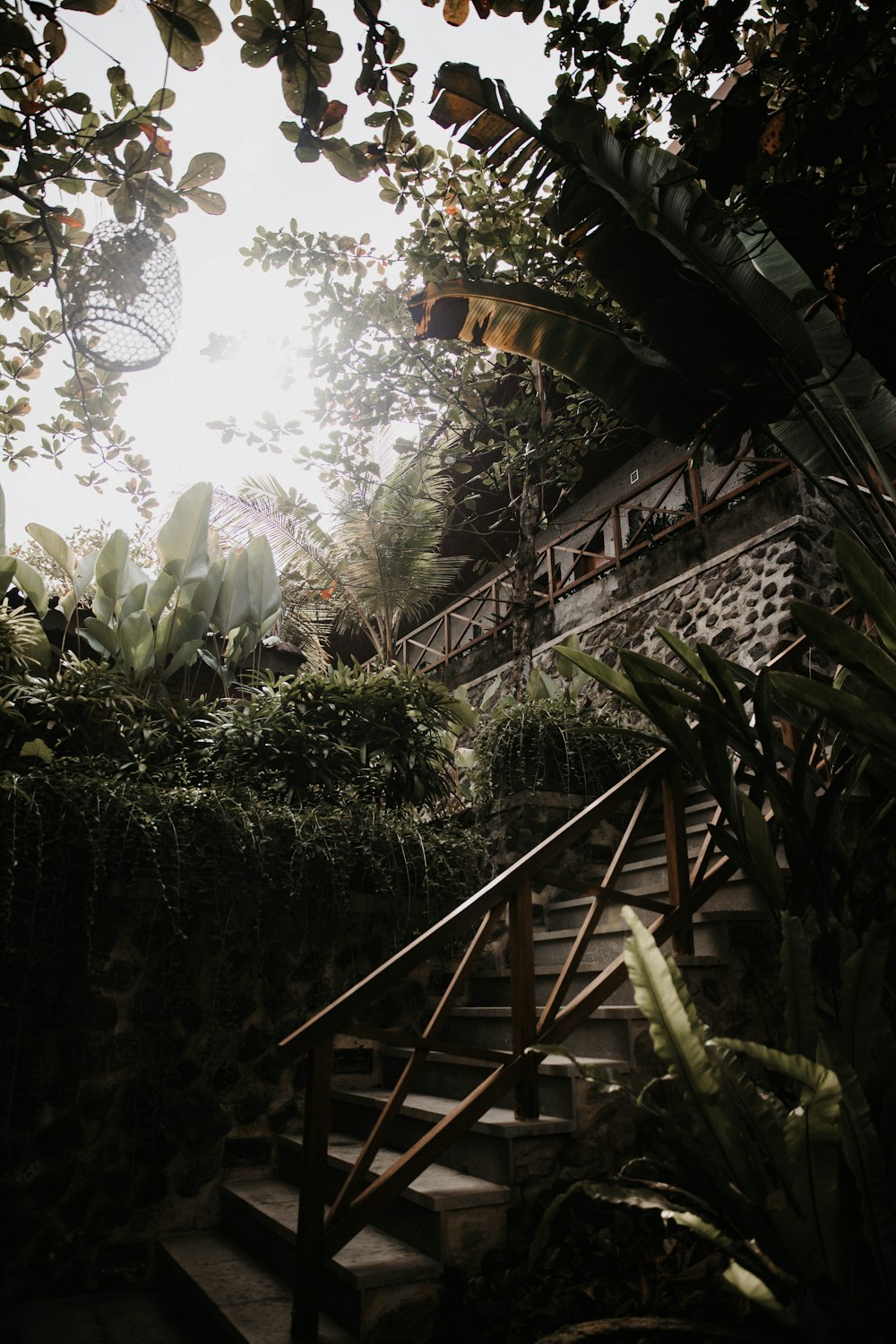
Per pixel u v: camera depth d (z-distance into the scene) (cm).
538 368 642
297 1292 226
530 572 660
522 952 285
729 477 720
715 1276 207
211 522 924
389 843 411
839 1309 159
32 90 186
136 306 190
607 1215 257
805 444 380
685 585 721
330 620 1020
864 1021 195
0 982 312
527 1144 262
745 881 345
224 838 367
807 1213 162
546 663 862
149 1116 329
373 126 191
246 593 644
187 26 170
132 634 558
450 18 191
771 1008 311
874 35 213
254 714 508
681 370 344
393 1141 319
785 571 628
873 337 357
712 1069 179
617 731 320
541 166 297
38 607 544
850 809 354
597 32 209
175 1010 346
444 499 847
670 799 334
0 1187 298
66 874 333
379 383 632
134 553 936
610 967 304
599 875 476
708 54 214
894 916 281
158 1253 314
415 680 557
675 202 301
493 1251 246
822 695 253
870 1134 170
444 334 373
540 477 658
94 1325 274
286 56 173
